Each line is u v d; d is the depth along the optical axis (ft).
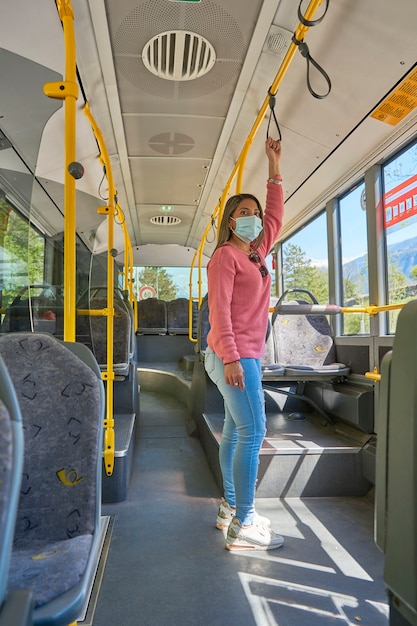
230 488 8.02
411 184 9.84
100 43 9.66
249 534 7.17
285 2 8.56
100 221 17.28
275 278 19.39
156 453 12.67
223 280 7.02
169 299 30.76
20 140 11.00
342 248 13.25
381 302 10.89
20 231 10.68
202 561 6.91
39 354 4.07
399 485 3.23
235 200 7.67
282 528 8.11
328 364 13.17
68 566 3.21
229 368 6.75
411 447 3.09
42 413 3.97
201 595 6.01
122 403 14.02
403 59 8.28
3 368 2.23
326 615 5.59
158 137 14.07
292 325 13.55
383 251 10.91
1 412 2.02
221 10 8.84
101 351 13.67
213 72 10.77
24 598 2.19
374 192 11.02
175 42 9.70
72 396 4.02
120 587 6.21
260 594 6.03
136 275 30.58
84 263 13.75
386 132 10.12
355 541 7.59
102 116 12.48
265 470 9.59
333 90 9.95
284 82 10.61
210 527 8.15
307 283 16.05
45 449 3.93
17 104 10.16
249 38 9.61
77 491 3.92
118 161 15.61
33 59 9.02
